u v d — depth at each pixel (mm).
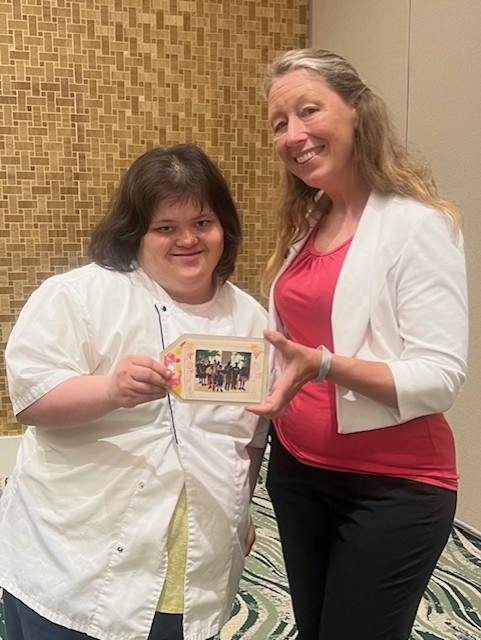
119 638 1187
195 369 1169
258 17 3684
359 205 1434
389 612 1370
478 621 2182
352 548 1381
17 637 1333
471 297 2629
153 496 1207
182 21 3553
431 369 1237
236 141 3740
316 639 1588
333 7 3525
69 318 1212
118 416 1227
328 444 1409
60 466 1229
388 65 3072
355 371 1232
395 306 1297
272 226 3871
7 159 3387
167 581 1224
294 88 1367
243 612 2219
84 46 3412
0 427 3531
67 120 3443
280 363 1468
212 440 1289
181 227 1252
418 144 2881
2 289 3477
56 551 1196
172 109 3604
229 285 1445
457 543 2695
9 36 3297
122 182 1300
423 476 1339
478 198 2547
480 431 2658
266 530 2811
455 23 2602
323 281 1391
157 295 1302
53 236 3516
